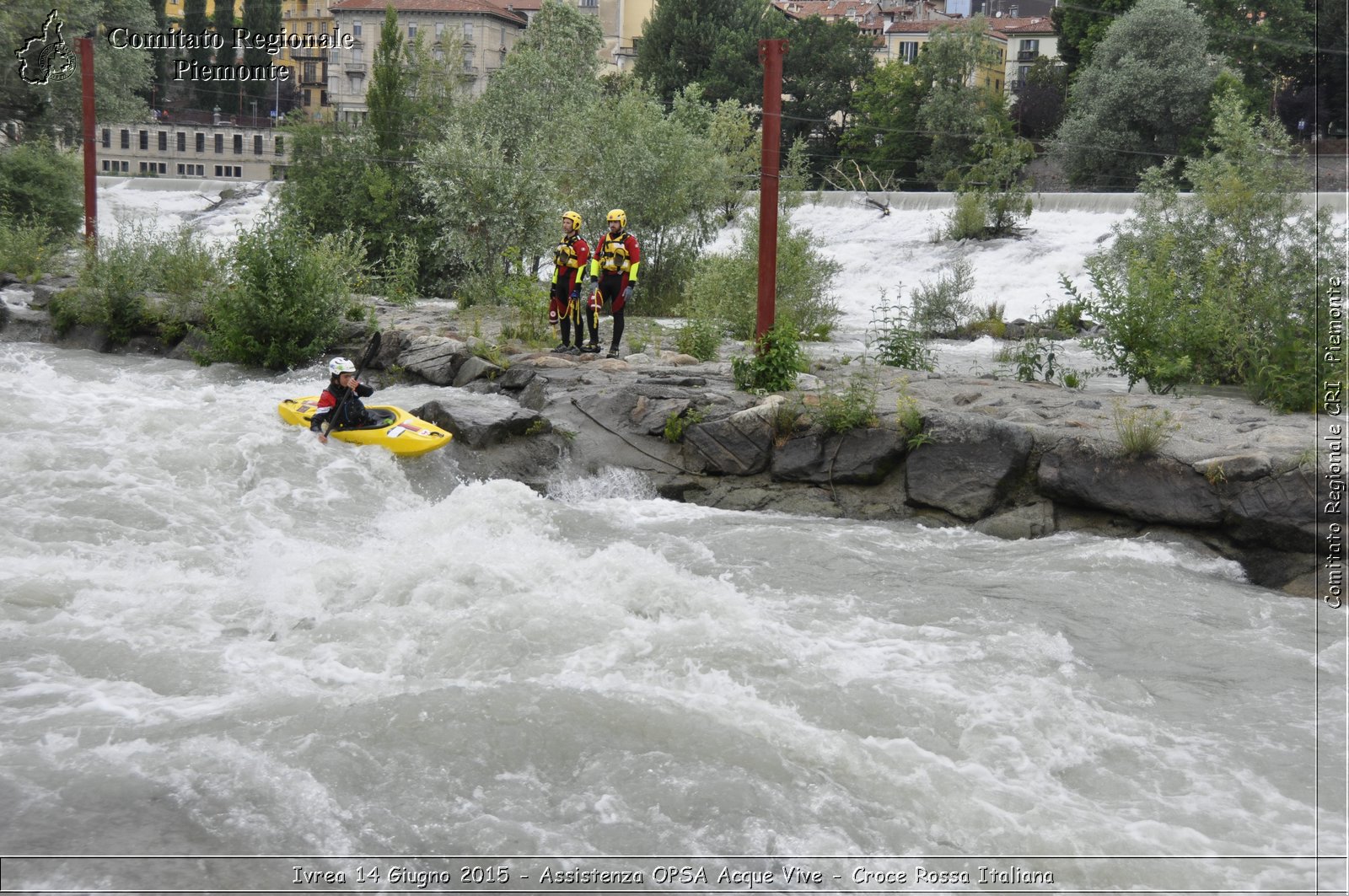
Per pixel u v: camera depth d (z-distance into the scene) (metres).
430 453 11.79
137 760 5.82
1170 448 10.12
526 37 47.19
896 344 16.38
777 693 6.87
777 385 12.85
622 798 5.71
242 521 9.90
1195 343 14.54
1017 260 31.84
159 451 11.28
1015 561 9.61
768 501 11.30
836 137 56.84
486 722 6.31
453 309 22.11
